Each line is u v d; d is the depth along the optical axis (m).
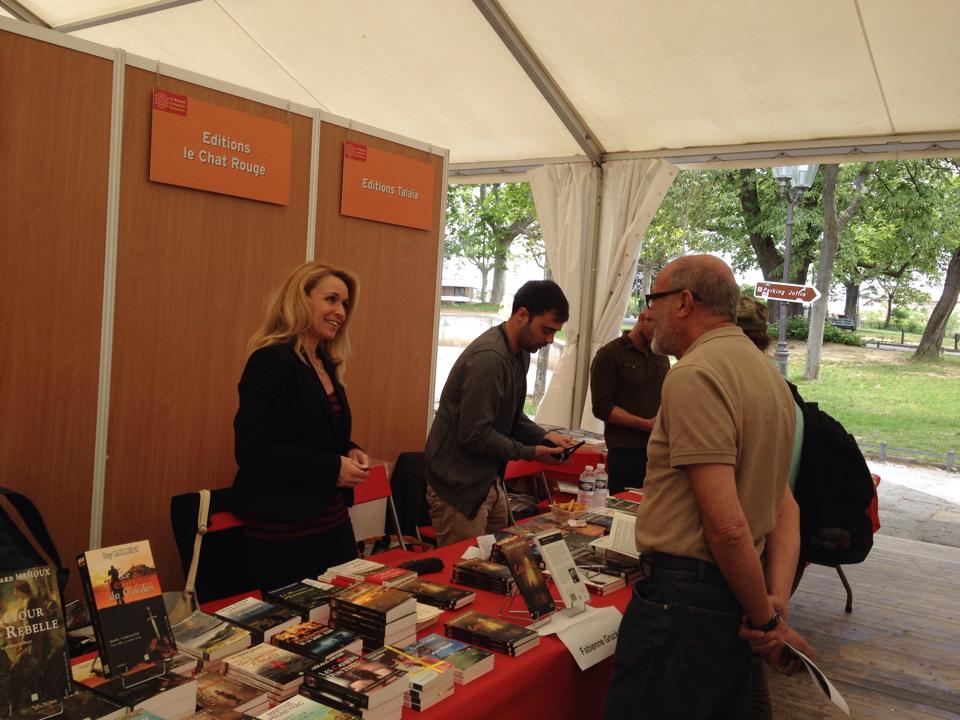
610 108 5.50
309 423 2.24
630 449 3.64
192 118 2.92
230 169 3.07
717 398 1.49
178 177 2.90
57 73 2.56
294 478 2.19
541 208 6.36
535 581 1.97
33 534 2.02
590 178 6.18
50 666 1.25
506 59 5.18
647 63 4.90
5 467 2.54
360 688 1.39
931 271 12.71
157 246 2.88
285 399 2.21
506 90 5.54
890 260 12.70
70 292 2.64
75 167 2.62
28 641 1.23
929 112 4.79
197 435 3.07
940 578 4.84
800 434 2.49
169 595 2.11
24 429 2.57
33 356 2.57
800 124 5.22
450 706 1.50
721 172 12.84
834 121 5.09
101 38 5.88
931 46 4.16
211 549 2.76
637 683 1.59
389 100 6.00
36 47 2.51
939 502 7.00
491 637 1.76
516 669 1.67
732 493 1.46
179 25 5.52
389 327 3.90
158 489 2.96
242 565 2.83
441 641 1.73
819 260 13.22
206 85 2.97
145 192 2.82
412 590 2.05
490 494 2.97
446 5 4.74
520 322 2.71
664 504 1.59
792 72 4.66
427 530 3.78
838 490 2.49
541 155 6.37
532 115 5.80
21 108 2.48
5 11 5.68
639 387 3.66
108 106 2.70
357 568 2.18
